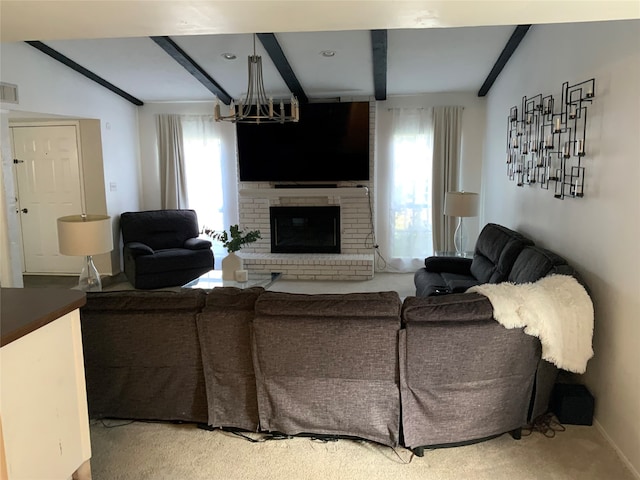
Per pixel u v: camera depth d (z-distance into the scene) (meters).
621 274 2.52
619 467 2.38
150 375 2.66
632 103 2.43
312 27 2.37
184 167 6.70
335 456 2.48
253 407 2.61
